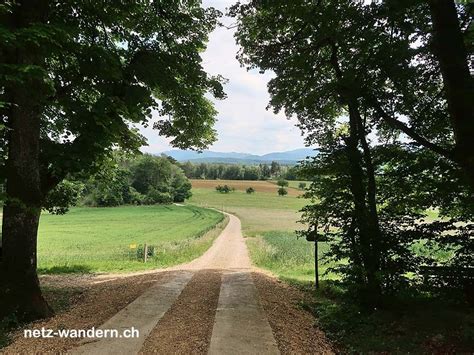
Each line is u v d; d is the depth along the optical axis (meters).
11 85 7.43
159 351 5.86
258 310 8.59
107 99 9.02
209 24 11.95
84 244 32.91
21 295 8.18
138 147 13.52
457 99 7.61
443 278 8.37
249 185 147.88
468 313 7.72
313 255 22.75
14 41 6.67
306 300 10.73
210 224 54.75
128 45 10.90
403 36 8.47
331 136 11.22
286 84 11.77
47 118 11.50
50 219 64.69
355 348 6.72
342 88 9.15
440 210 9.20
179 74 11.74
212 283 12.46
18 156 8.22
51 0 8.57
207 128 14.34
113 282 13.35
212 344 6.13
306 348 6.45
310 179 11.05
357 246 9.24
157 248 25.86
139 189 105.62
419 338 6.82
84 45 8.53
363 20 8.43
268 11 11.26
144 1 10.45
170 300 9.62
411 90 9.15
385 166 9.59
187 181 115.25
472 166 7.50
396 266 8.77
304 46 11.60
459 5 8.91
